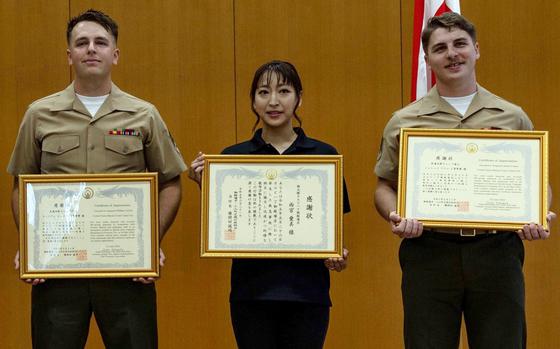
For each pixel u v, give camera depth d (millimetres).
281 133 3498
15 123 4953
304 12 4977
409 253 3283
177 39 4973
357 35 4965
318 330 3316
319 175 3354
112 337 3340
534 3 4914
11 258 4938
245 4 4984
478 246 3188
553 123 4887
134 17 4977
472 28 3320
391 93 4938
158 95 4965
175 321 4926
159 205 3523
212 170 3377
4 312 4938
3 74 4973
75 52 3379
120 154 3398
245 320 3311
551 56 4902
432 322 3195
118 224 3336
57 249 3320
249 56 4969
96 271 3312
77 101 3436
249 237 3324
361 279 4910
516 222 3162
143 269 3320
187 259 4934
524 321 3250
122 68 4969
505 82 4918
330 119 4941
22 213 3328
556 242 4855
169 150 3551
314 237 3316
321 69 4957
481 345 3199
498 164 3219
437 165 3242
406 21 4957
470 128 3314
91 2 4984
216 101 4969
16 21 4984
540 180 3186
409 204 3221
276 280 3277
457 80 3305
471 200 3199
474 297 3199
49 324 3305
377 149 4926
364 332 4902
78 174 3332
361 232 4910
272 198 3350
